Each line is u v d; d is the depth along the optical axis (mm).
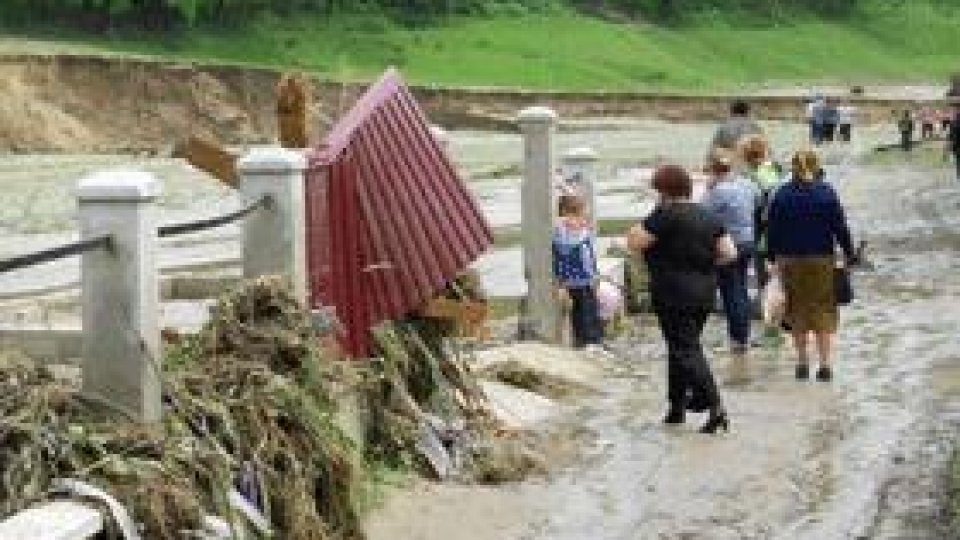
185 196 41031
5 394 8852
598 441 13320
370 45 107875
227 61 97375
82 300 9203
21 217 36125
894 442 12812
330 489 10148
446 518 10977
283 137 13305
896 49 141875
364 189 13000
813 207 15578
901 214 31203
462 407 13227
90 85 83938
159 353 9430
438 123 89062
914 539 10172
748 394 15125
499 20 117688
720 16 133875
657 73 111875
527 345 16859
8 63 80125
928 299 20562
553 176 17453
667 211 13766
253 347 10484
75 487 8117
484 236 14680
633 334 19062
